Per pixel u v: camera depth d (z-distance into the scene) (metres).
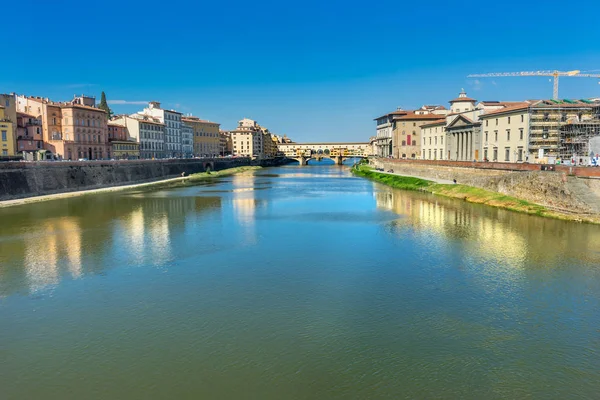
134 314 26.66
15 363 21.30
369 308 27.33
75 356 21.88
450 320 25.58
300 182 124.06
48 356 21.89
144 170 121.31
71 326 25.09
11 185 74.31
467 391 18.94
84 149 121.06
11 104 100.75
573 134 83.31
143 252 40.25
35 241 44.41
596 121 81.69
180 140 194.12
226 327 24.86
